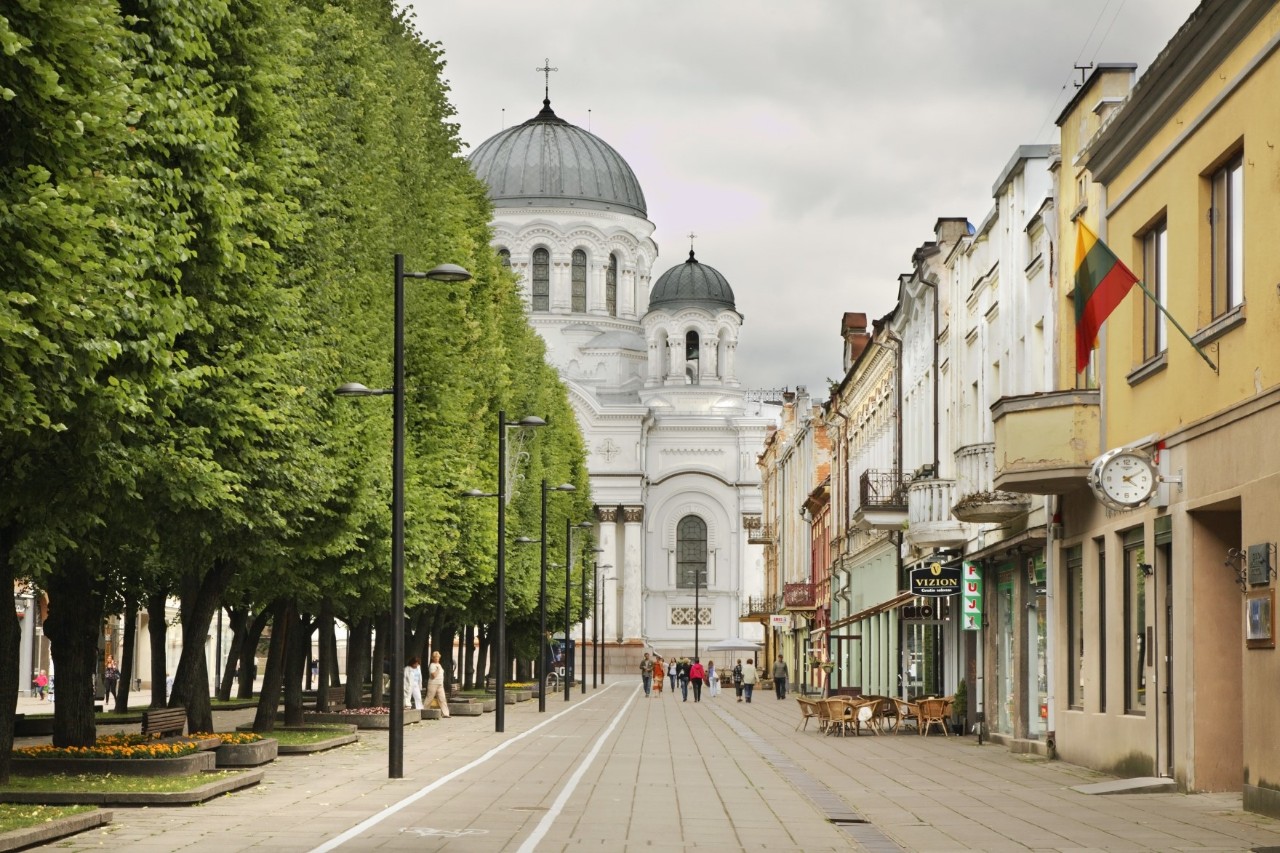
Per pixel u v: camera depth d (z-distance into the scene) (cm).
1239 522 2255
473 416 5366
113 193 1546
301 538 3105
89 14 1419
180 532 2555
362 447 3291
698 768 2934
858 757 3250
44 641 8450
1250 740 2014
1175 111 2344
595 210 14975
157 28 1884
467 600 5781
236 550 2703
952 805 2173
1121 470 2302
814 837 1803
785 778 2684
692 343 15400
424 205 4256
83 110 1471
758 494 14988
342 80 3400
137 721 4731
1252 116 2023
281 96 2597
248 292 2403
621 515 14625
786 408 11419
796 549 10594
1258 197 2002
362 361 3381
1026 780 2577
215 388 2361
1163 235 2461
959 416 4291
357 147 3409
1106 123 2602
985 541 3762
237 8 2409
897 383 5566
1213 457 2156
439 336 4222
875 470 5800
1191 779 2247
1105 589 2720
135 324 1742
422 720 5103
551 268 14912
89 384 1579
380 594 3900
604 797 2298
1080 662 2928
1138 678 2541
